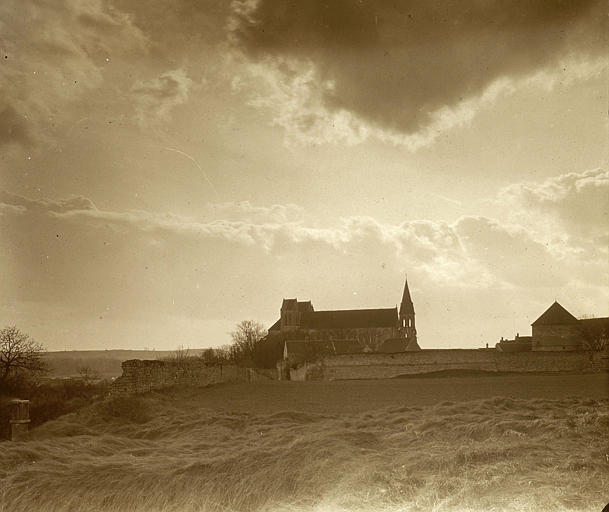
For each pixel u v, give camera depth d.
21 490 14.65
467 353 75.19
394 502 13.96
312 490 14.59
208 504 13.94
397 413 29.14
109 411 29.55
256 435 23.48
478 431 21.50
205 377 50.06
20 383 42.81
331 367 76.38
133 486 14.81
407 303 135.88
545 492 13.76
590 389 46.69
